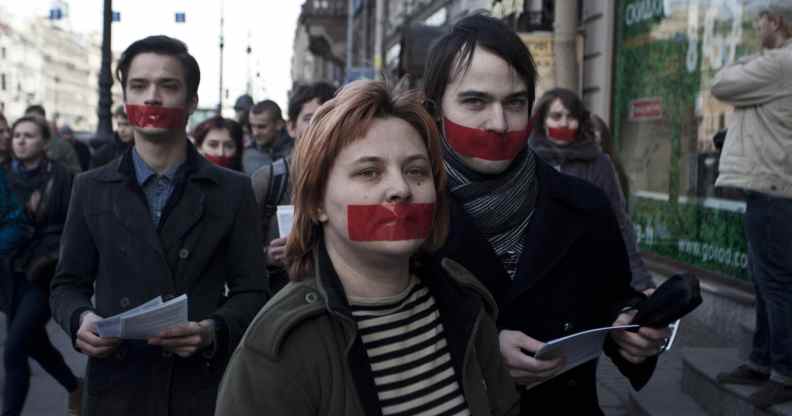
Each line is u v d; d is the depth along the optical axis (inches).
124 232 109.2
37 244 180.7
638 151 359.3
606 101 391.2
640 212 357.1
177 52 113.4
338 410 62.1
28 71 4069.9
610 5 387.9
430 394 67.8
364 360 63.7
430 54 89.3
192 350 102.2
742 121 155.1
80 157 473.7
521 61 84.7
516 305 87.5
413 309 69.1
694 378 190.2
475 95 84.4
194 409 106.9
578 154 182.5
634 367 90.2
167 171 113.0
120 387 106.0
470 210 87.0
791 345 151.6
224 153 222.8
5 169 182.7
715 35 288.8
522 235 89.4
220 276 114.6
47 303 177.3
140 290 108.0
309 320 63.1
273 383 61.3
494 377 72.9
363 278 67.6
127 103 112.7
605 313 94.5
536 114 189.0
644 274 161.6
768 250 151.1
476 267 85.4
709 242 289.4
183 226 110.3
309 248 68.5
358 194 64.9
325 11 1569.9
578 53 387.9
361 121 64.8
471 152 85.5
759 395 155.2
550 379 89.5
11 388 171.5
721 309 261.0
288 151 213.2
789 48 155.0
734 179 154.5
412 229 65.6
